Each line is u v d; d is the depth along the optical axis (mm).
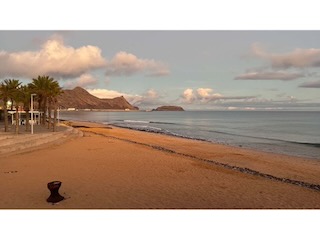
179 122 111688
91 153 24578
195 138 46469
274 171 19438
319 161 24531
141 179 15898
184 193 13508
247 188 14531
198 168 19188
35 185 14195
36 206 11336
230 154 26750
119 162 20766
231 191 13969
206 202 12305
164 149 28594
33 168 18062
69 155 23203
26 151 24266
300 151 32250
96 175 16625
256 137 50062
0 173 16547
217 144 35750
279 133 59344
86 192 13328
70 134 38375
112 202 12062
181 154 25391
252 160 23688
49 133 33000
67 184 14555
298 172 19297
